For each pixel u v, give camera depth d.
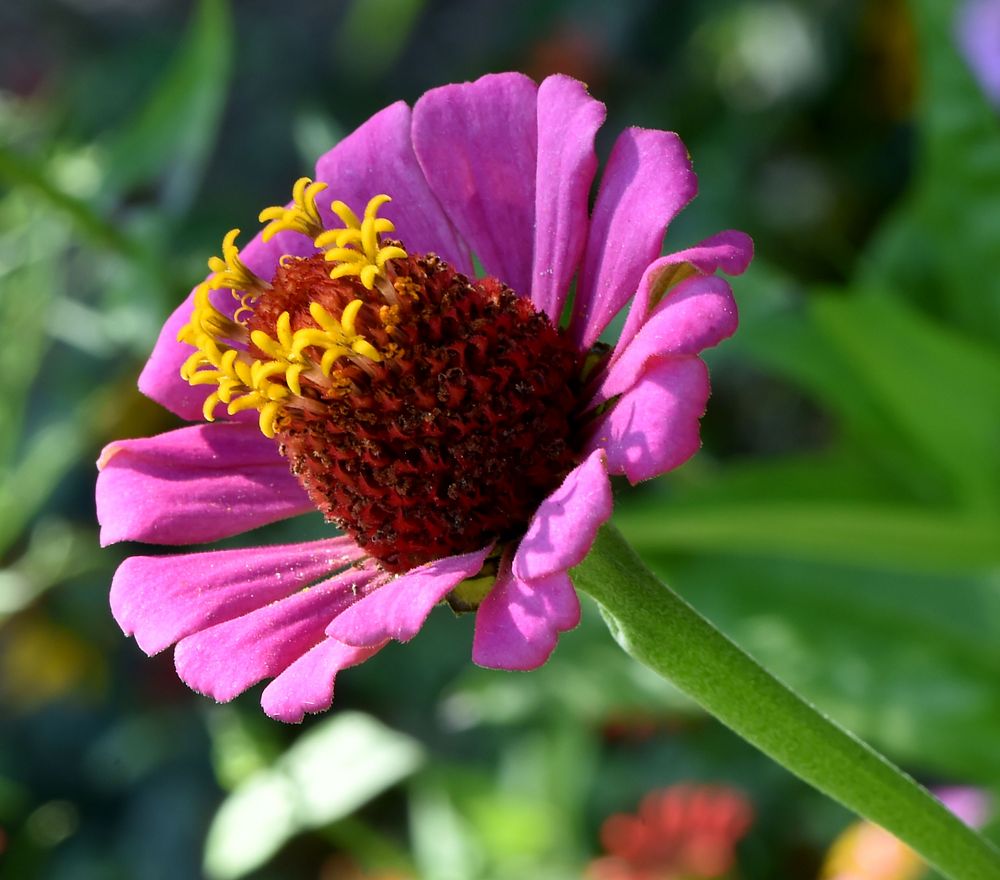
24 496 0.43
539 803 0.42
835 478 0.38
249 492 0.29
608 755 0.49
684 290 0.25
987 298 0.38
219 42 0.40
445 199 0.29
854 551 0.38
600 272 0.27
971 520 0.37
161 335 0.29
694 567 0.40
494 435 0.27
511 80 0.29
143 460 0.29
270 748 0.38
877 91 0.58
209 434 0.29
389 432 0.27
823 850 0.44
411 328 0.27
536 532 0.25
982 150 0.38
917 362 0.37
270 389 0.27
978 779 0.38
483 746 0.56
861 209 0.57
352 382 0.27
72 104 0.50
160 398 0.29
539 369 0.27
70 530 0.52
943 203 0.38
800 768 0.27
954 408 0.37
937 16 0.37
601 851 0.46
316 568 0.28
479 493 0.27
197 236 0.67
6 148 0.38
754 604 0.40
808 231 0.57
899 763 0.39
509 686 0.40
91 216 0.39
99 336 0.42
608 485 0.25
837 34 0.58
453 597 0.27
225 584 0.27
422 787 0.41
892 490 0.38
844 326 0.37
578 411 0.27
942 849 0.27
